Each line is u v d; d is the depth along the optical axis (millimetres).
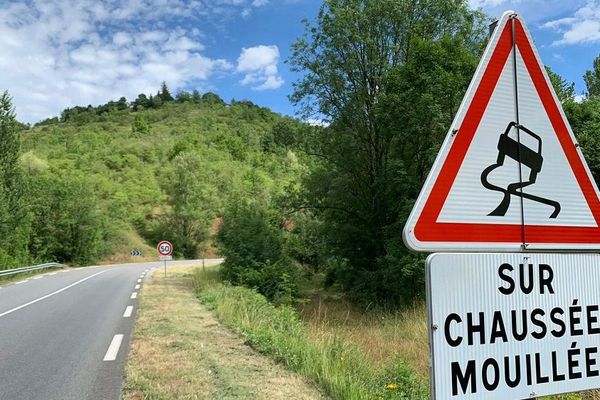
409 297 20844
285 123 26891
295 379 5992
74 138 113438
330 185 25562
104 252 62125
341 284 26719
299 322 12375
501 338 1987
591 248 2195
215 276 23562
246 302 13266
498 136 2094
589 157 16250
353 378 5938
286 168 108750
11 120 31953
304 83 25625
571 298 2139
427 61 20078
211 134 145250
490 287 1997
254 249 22625
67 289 20484
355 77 25156
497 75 2131
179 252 71750
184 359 7113
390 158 23266
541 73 2203
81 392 6070
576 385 2096
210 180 83000
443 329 1901
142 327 10172
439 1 23469
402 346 10109
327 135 26062
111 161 96250
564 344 2102
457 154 2020
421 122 20094
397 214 23312
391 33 24547
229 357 7184
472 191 2021
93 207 54688
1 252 30141
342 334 11180
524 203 2100
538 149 2154
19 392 6184
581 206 2197
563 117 2215
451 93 18984
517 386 1987
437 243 1946
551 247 2123
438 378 1868
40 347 8891
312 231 28219
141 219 75188
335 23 24062
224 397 5332
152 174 92312
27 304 15516
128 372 6629
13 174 32344
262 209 25531
